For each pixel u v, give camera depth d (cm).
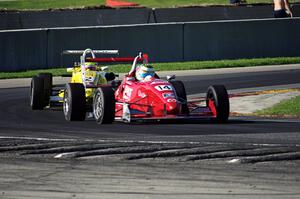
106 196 3022
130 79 5228
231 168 3531
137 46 9231
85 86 5409
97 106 5066
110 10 11750
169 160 3716
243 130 4775
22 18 11381
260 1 15075
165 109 4834
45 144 4153
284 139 4406
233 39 9612
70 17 11606
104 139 4384
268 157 3750
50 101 5950
